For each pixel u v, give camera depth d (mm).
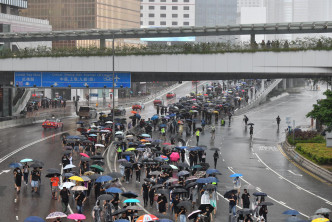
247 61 110312
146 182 64875
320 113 95188
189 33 119000
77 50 125062
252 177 87375
